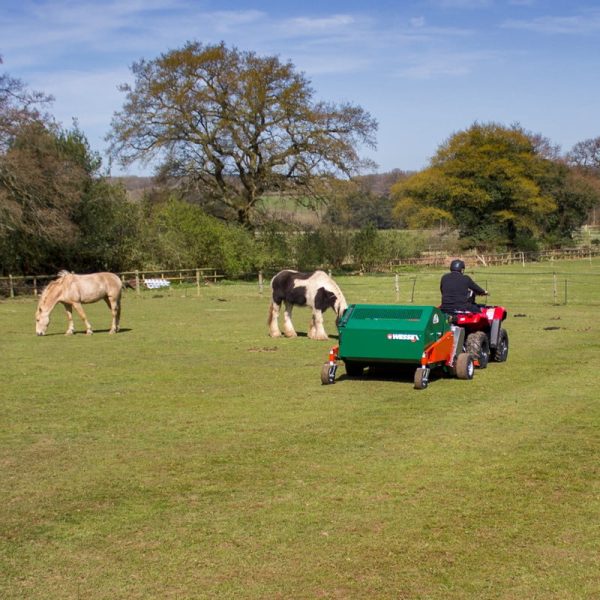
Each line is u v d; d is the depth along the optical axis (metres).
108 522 6.82
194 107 48.06
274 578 5.71
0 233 35.12
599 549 6.14
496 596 5.42
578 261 70.50
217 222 47.56
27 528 6.71
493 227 70.56
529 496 7.30
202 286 42.38
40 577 5.78
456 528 6.57
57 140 41.81
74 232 39.44
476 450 8.84
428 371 12.52
